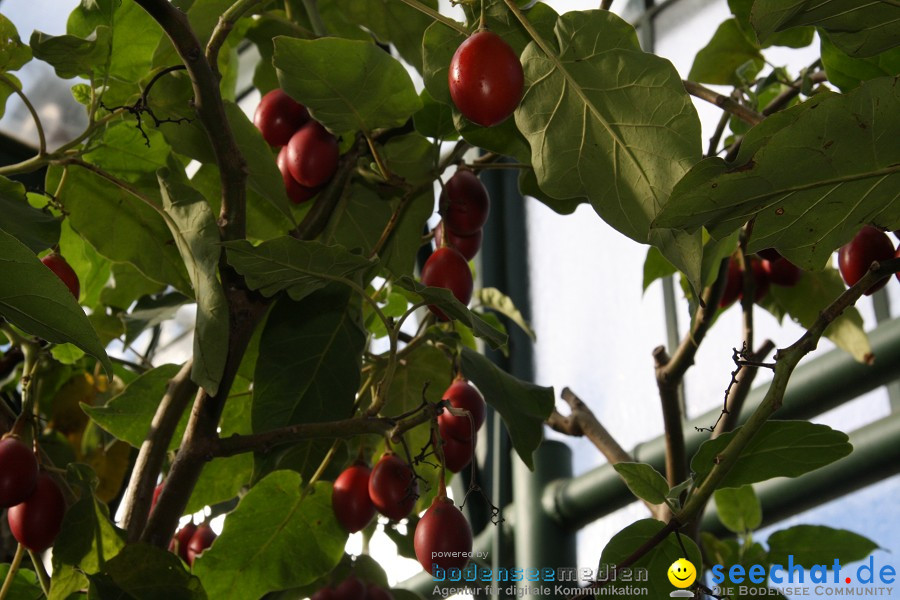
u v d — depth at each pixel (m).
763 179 0.98
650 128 1.13
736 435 1.13
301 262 1.26
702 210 1.00
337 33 1.79
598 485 2.64
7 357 2.05
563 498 2.70
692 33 3.30
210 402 1.33
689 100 1.11
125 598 1.28
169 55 1.52
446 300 1.25
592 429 1.94
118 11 1.46
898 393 2.47
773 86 1.93
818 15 1.00
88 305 2.08
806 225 1.06
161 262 1.65
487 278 3.38
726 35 1.75
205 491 1.69
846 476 2.32
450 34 1.30
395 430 1.28
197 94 1.22
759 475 1.26
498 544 2.63
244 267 1.25
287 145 1.54
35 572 1.52
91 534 1.32
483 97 1.16
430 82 1.32
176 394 1.41
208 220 1.26
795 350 1.11
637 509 2.78
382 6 1.73
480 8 1.28
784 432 1.21
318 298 1.47
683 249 1.09
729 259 1.64
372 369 1.71
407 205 1.60
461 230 1.54
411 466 1.31
